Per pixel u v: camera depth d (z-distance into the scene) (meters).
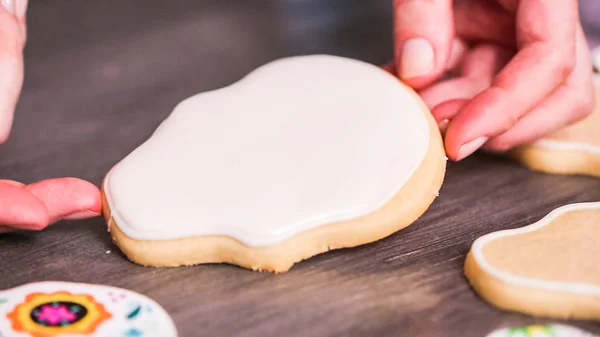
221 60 0.54
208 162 0.37
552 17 0.40
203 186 0.37
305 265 0.36
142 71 0.53
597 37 0.54
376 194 0.36
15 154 0.46
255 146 0.38
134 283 0.36
